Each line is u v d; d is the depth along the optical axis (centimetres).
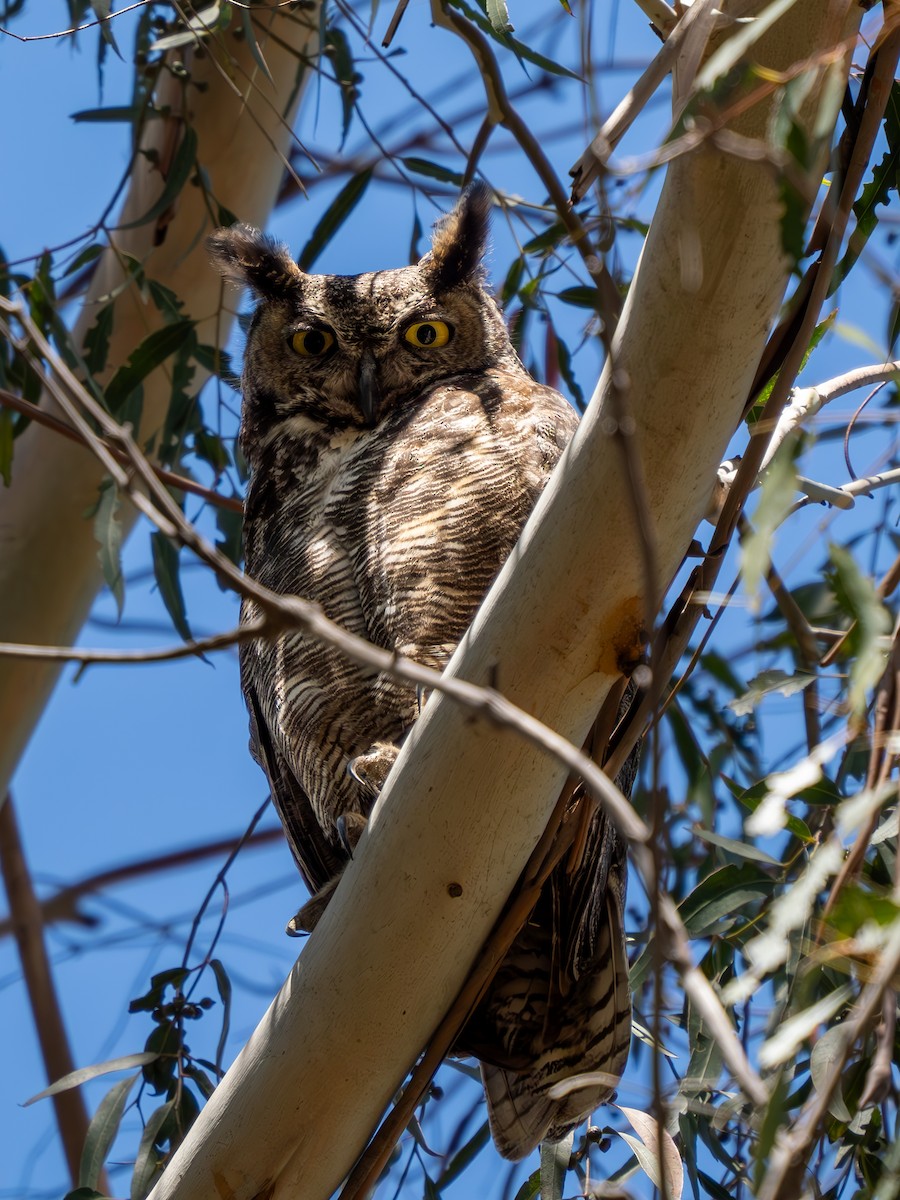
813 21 455
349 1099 537
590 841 637
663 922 325
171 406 905
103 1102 709
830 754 407
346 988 527
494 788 505
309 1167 541
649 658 371
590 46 419
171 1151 716
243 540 870
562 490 495
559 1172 654
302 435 865
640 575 491
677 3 516
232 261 913
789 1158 360
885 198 611
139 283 902
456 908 520
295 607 356
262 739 773
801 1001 404
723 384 475
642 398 477
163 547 852
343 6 792
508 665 500
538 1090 655
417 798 512
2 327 592
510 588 502
